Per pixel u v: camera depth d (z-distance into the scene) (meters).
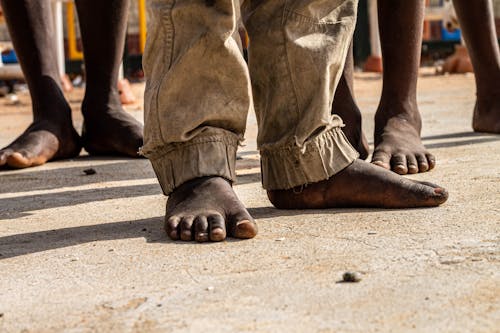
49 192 2.70
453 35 13.31
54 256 1.78
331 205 2.15
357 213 2.08
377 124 2.90
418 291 1.42
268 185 2.18
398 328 1.26
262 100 2.12
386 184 2.10
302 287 1.47
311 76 2.02
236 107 1.99
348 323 1.28
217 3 1.92
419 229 1.87
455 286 1.44
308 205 2.16
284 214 2.12
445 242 1.74
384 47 2.87
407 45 2.84
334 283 1.49
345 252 1.69
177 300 1.44
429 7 9.95
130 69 11.76
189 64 1.93
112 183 2.84
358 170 2.13
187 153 1.98
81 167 3.30
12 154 3.26
